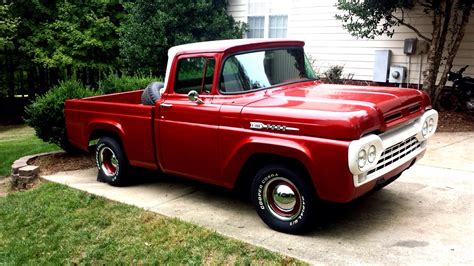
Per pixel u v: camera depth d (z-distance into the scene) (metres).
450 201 5.18
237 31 13.85
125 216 5.26
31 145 9.80
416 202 5.19
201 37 13.65
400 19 10.71
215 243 4.39
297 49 5.69
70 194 6.09
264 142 4.37
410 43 10.80
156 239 4.68
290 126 4.23
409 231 4.44
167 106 5.32
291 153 4.21
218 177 4.96
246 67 5.06
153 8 13.58
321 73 12.59
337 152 3.92
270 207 4.62
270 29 13.68
